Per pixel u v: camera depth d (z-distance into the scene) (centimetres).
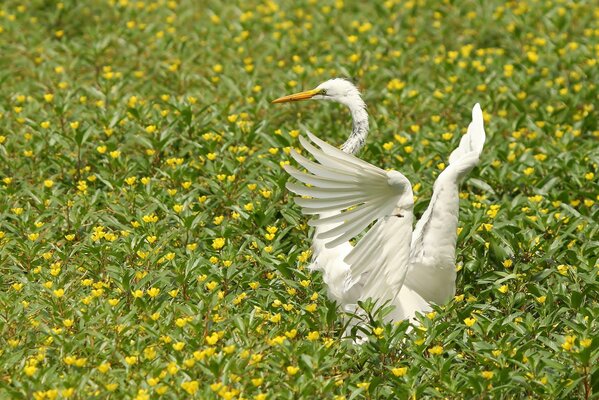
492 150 1448
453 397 907
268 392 896
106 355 939
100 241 1195
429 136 1493
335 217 984
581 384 923
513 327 991
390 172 958
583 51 1823
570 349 899
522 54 1922
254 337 958
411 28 2045
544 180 1359
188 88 1739
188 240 1188
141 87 1700
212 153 1344
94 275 1114
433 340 969
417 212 1282
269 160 1336
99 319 968
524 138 1566
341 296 1053
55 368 920
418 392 893
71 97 1577
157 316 968
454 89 1681
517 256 1146
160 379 889
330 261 1072
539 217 1205
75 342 941
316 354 905
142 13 2080
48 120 1483
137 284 1035
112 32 1953
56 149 1410
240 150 1360
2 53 1877
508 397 929
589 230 1201
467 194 1334
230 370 890
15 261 1131
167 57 1856
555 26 1958
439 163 1406
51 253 1146
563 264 1150
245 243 1158
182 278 1050
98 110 1537
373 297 1014
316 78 1725
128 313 998
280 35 1920
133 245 1120
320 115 1594
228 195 1280
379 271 998
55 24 2055
